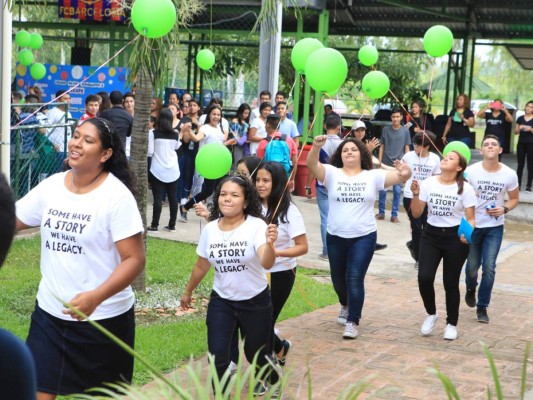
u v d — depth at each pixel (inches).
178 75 919.0
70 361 165.6
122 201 163.3
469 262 334.0
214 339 204.2
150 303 319.3
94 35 927.0
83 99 693.3
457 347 289.7
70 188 166.2
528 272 446.3
